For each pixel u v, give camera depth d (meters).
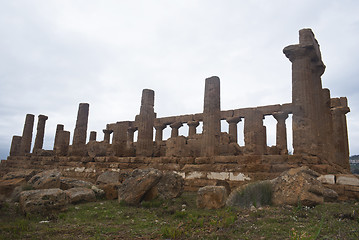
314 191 8.80
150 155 20.53
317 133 15.43
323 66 17.14
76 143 24.73
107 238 5.87
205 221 7.24
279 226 6.41
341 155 21.48
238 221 7.00
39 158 27.88
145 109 20.97
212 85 17.53
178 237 5.85
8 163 31.28
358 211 7.30
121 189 10.98
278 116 25.84
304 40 15.36
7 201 10.92
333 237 5.41
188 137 22.69
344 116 22.91
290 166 13.50
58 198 8.91
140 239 5.81
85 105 25.64
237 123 28.64
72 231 6.47
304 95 15.02
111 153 23.09
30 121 34.00
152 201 10.65
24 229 6.52
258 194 9.55
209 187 9.42
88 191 11.55
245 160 14.69
